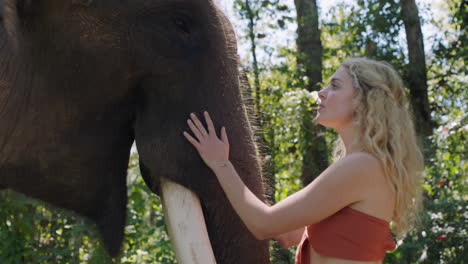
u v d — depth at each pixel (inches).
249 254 84.8
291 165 288.5
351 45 362.9
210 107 85.3
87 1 82.1
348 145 80.4
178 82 86.3
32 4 80.3
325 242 76.7
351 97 79.7
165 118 86.4
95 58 84.3
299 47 342.0
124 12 83.9
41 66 84.4
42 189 90.3
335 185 74.9
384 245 77.9
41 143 87.2
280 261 149.9
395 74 80.6
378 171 75.7
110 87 86.6
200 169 84.6
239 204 80.0
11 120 85.1
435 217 198.7
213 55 86.7
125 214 94.9
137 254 191.8
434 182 237.8
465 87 396.2
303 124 269.7
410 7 365.7
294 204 76.5
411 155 79.4
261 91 286.7
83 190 91.6
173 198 84.5
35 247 181.6
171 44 86.0
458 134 253.1
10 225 170.7
